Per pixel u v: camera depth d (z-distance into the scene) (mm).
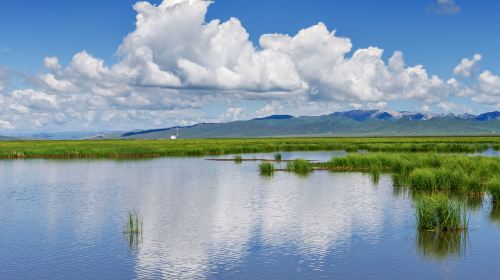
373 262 19312
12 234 24047
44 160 73375
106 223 26406
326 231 24156
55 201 33625
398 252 20594
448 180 35750
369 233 23688
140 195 36156
